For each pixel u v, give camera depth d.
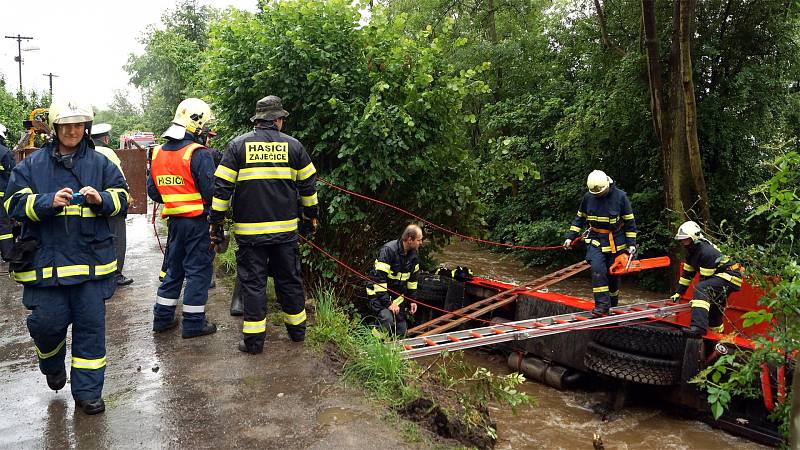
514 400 4.12
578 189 16.22
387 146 6.46
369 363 4.21
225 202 4.32
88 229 3.43
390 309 5.96
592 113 14.48
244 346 4.69
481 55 19.88
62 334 3.57
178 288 5.26
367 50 6.76
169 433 3.39
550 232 16.09
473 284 8.27
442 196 7.27
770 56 13.62
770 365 5.15
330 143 6.75
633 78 13.71
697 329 5.80
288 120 6.78
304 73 6.58
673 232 12.41
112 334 5.20
